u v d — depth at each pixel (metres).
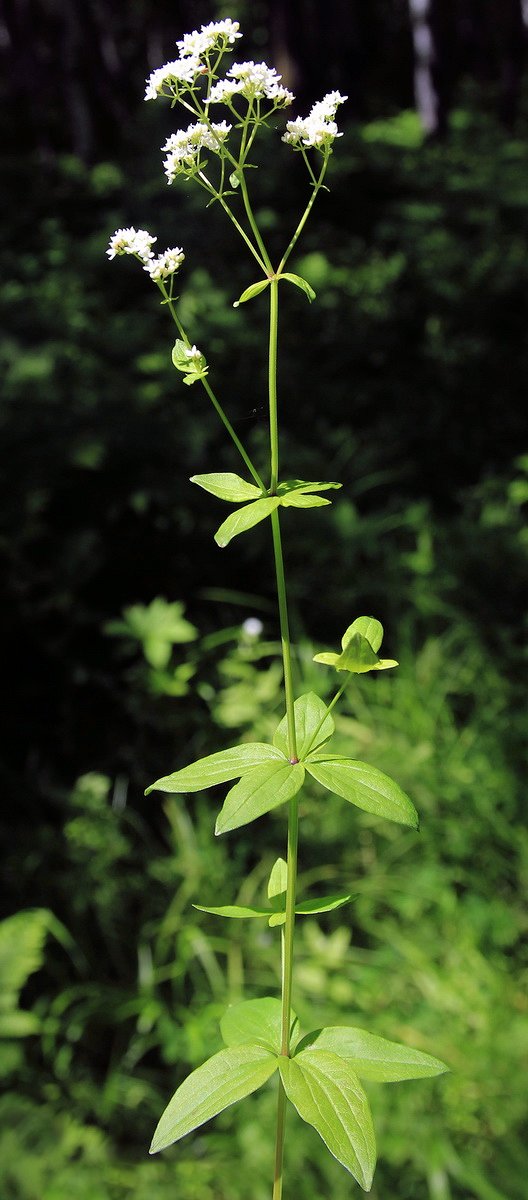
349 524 4.48
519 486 5.07
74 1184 2.52
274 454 1.10
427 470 5.48
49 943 3.21
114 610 4.12
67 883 3.25
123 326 5.39
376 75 10.75
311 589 4.38
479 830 3.39
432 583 4.40
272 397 1.08
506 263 6.58
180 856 3.38
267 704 3.88
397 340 6.06
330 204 7.24
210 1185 2.65
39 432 4.07
